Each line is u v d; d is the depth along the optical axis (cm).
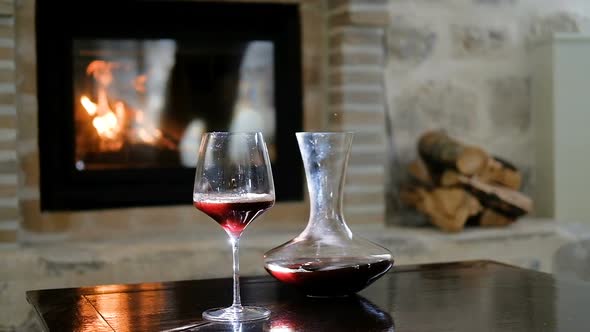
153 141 336
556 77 368
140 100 335
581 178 373
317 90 352
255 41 346
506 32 379
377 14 336
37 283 284
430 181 358
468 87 374
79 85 326
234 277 136
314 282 141
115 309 138
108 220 326
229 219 132
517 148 382
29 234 315
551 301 140
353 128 339
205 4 338
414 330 121
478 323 125
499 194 333
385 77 363
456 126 373
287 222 348
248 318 129
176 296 149
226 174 131
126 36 330
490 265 180
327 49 351
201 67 342
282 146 350
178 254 296
